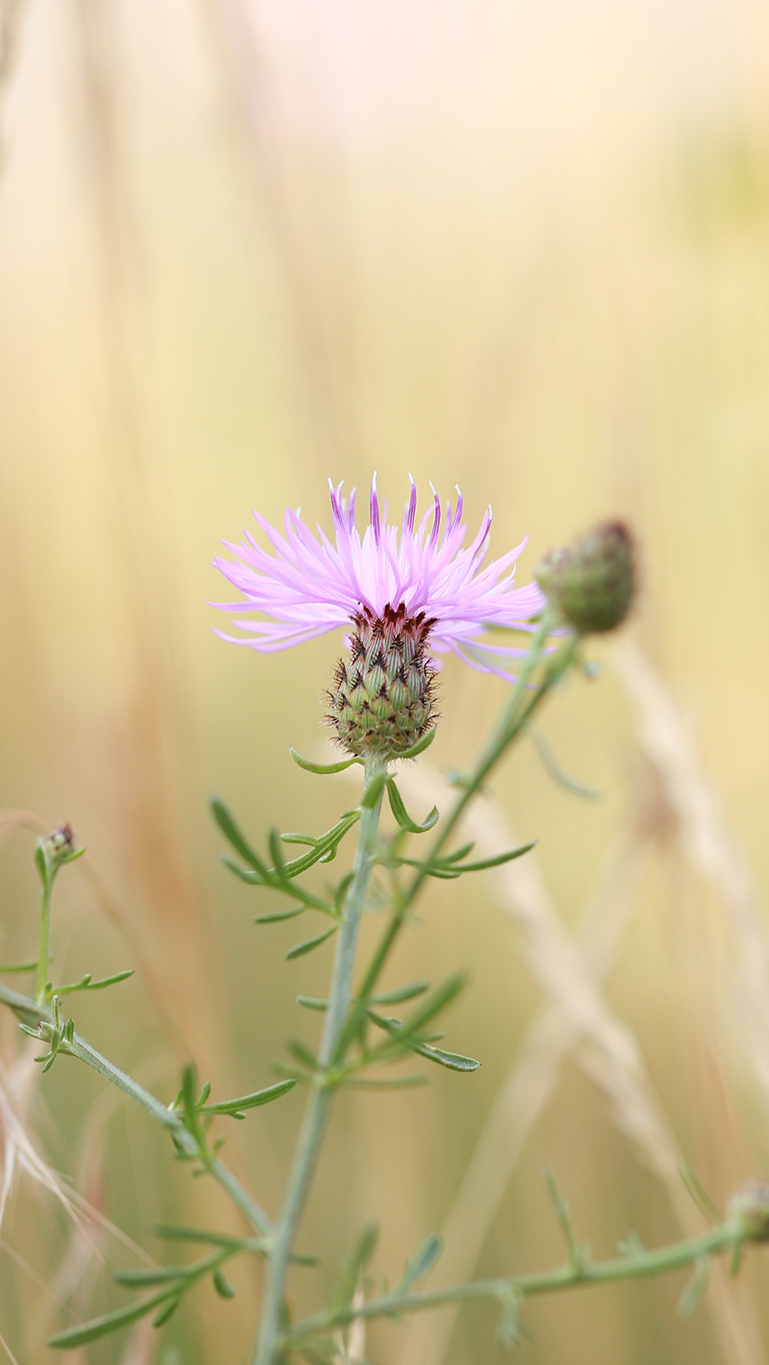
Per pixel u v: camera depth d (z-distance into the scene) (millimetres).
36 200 313
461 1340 292
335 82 304
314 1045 311
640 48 316
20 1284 258
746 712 319
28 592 307
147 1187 280
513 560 237
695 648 315
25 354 315
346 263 300
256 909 315
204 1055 276
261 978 312
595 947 289
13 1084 234
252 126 291
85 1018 303
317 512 294
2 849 300
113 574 291
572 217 314
